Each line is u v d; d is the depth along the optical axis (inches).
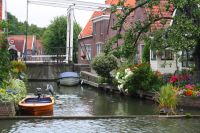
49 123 665.0
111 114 773.9
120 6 961.5
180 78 951.0
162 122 677.9
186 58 1055.0
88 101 979.3
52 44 2625.5
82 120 698.2
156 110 815.7
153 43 932.0
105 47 979.3
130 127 635.5
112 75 1231.5
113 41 971.9
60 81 1445.6
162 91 781.3
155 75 995.9
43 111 757.3
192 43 842.2
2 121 676.1
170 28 893.2
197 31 844.6
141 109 836.0
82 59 2108.8
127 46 950.4
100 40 1882.4
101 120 698.2
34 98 816.9
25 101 797.9
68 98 1044.5
